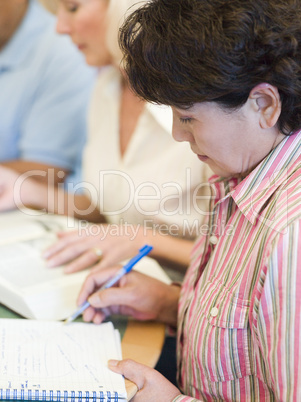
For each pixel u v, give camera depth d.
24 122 2.12
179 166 1.42
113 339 0.92
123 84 1.59
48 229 1.37
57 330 0.92
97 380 0.78
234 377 0.82
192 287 0.95
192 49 0.66
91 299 0.97
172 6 0.68
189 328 0.87
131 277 1.02
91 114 1.70
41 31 2.14
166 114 1.39
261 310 0.71
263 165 0.78
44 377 0.77
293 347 0.69
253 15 0.65
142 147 1.50
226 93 0.68
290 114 0.72
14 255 1.18
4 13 2.09
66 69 2.07
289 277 0.68
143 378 0.81
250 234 0.79
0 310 1.01
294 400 0.69
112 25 1.38
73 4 1.47
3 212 1.51
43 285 1.06
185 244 1.38
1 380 0.75
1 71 2.17
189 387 0.89
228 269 0.82
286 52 0.67
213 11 0.66
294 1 0.67
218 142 0.74
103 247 1.19
